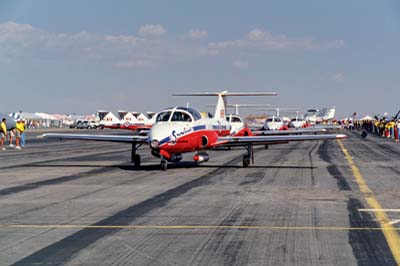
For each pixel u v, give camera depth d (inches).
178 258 338.6
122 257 341.7
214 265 322.7
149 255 346.3
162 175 844.0
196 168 966.4
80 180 773.9
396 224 442.3
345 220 460.1
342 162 1092.5
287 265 321.7
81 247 367.2
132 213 496.7
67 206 537.6
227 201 569.3
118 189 670.5
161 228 429.1
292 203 554.3
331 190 655.1
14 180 774.5
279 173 870.4
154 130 909.8
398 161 1112.2
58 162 1126.4
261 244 374.3
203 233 410.3
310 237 394.9
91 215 486.9
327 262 327.3
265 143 995.9
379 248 361.4
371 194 619.5
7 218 472.4
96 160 1186.6
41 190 661.9
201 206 536.4
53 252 353.7
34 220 463.2
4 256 343.9
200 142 963.3
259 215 485.4
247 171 906.1
